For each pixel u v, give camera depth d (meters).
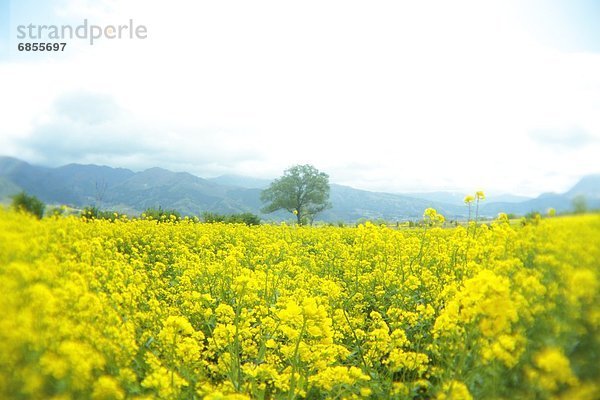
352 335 5.67
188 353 4.29
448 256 7.82
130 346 4.13
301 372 4.53
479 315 3.45
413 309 6.52
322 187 65.38
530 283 3.48
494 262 5.12
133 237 12.78
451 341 4.16
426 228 9.14
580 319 2.62
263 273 7.13
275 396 4.30
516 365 3.07
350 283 8.12
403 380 4.36
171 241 13.06
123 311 5.18
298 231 17.73
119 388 3.34
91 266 5.96
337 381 4.07
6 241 3.25
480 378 3.42
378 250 9.53
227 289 7.07
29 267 3.33
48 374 2.58
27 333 2.54
